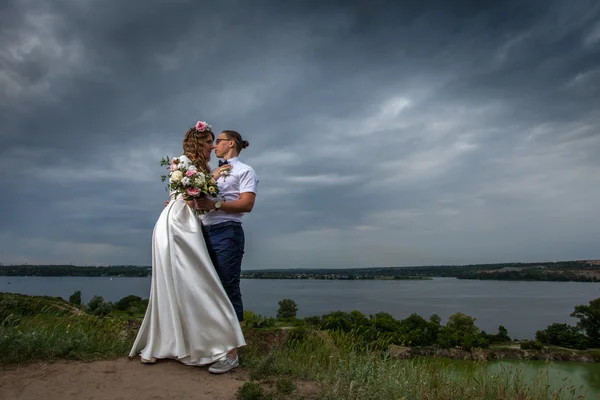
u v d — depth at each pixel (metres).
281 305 84.06
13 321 4.92
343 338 6.39
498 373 5.24
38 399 3.28
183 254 4.22
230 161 4.63
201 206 4.18
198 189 4.05
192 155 4.53
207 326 4.14
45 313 6.12
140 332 4.40
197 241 4.23
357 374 4.36
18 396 3.29
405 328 52.53
